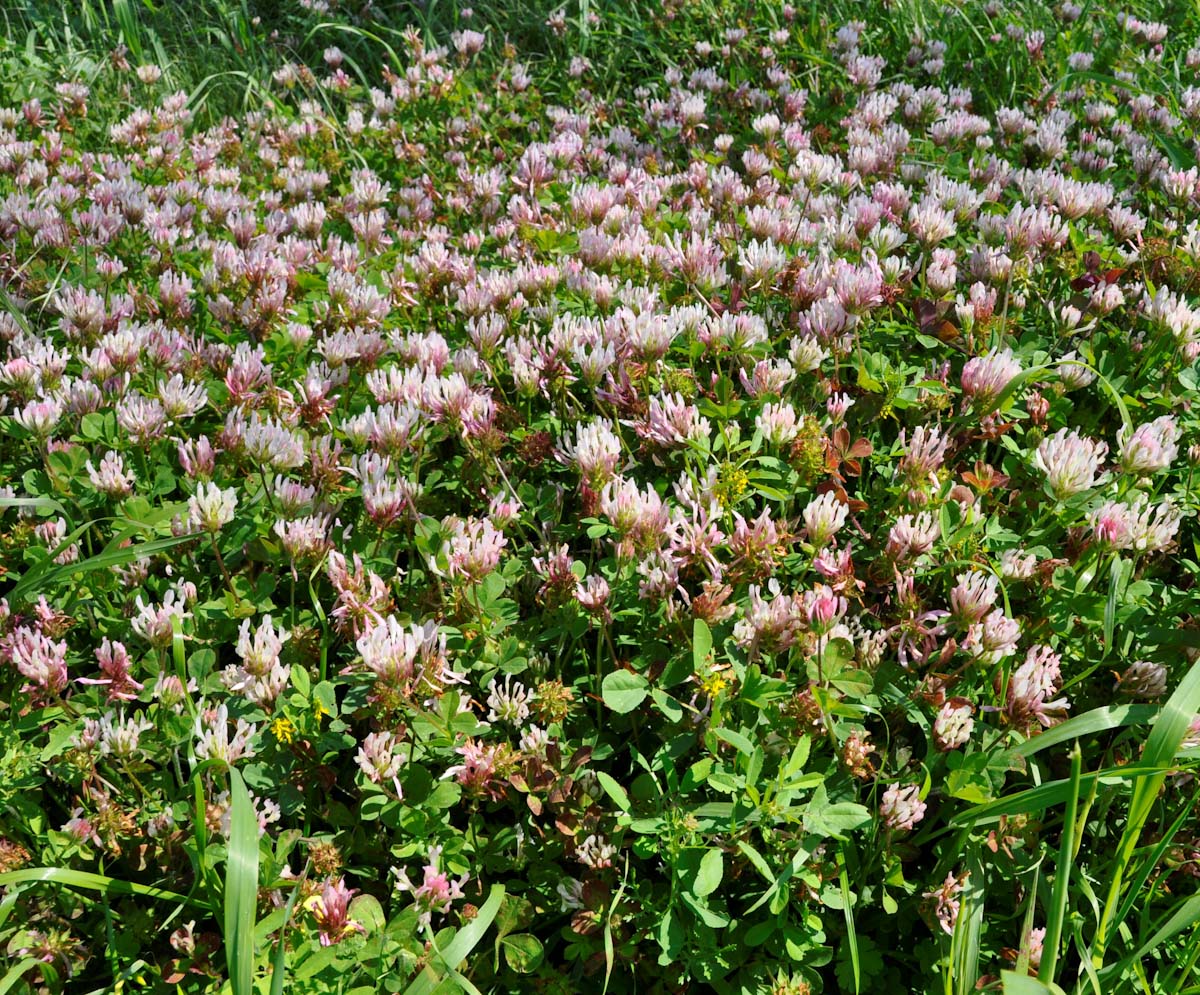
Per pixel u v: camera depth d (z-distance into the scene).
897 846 0.42
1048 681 0.43
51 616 0.48
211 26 1.57
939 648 0.48
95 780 0.45
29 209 0.81
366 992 0.39
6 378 0.55
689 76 1.34
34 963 0.41
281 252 0.77
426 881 0.41
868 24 1.39
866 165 0.87
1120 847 0.39
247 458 0.55
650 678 0.46
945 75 1.30
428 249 0.72
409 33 1.32
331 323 0.68
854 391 0.60
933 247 0.69
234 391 0.58
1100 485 0.52
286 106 1.35
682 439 0.51
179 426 0.59
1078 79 1.16
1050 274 0.70
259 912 0.41
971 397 0.55
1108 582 0.50
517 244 0.80
